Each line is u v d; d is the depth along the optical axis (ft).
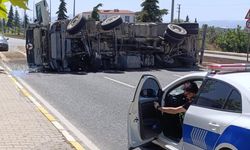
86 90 50.44
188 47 81.35
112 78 63.62
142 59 80.59
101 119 33.81
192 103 19.40
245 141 15.25
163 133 22.13
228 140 16.03
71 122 32.50
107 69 77.82
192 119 18.78
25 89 49.75
